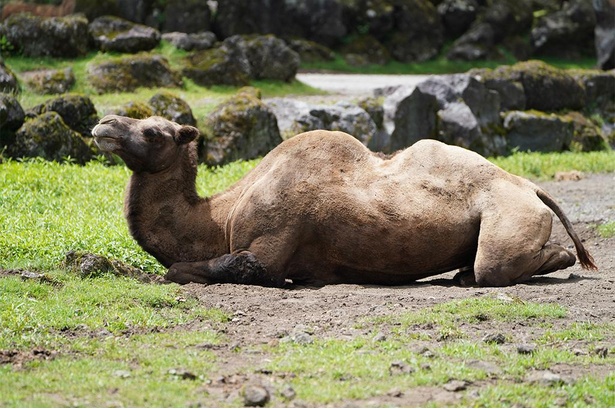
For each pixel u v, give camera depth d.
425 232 36.28
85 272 34.84
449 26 143.00
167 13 118.62
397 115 75.31
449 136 78.56
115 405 22.42
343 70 129.62
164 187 36.88
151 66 82.56
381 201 36.25
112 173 55.34
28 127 59.94
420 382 24.22
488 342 28.05
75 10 105.62
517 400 23.14
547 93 88.00
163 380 24.33
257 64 94.81
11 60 84.19
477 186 36.88
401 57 137.62
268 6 129.25
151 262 38.22
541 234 36.38
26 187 50.06
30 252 37.44
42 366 25.28
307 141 37.19
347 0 136.62
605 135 92.25
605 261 44.06
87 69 81.19
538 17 146.88
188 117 67.06
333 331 29.20
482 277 36.06
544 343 28.39
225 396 23.33
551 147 83.50
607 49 120.50
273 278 35.81
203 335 28.30
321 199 36.06
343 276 37.09
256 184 36.62
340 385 23.91
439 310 31.02
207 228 36.91
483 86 81.62
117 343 27.52
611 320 31.05
